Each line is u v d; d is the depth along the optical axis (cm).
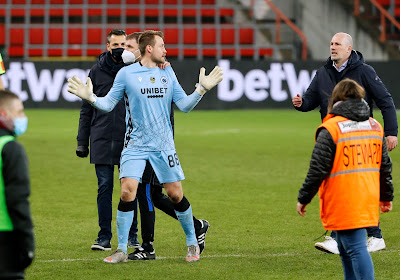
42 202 3409
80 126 2620
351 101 1792
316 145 1778
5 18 10781
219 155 5109
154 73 2234
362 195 1766
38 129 6806
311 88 2548
